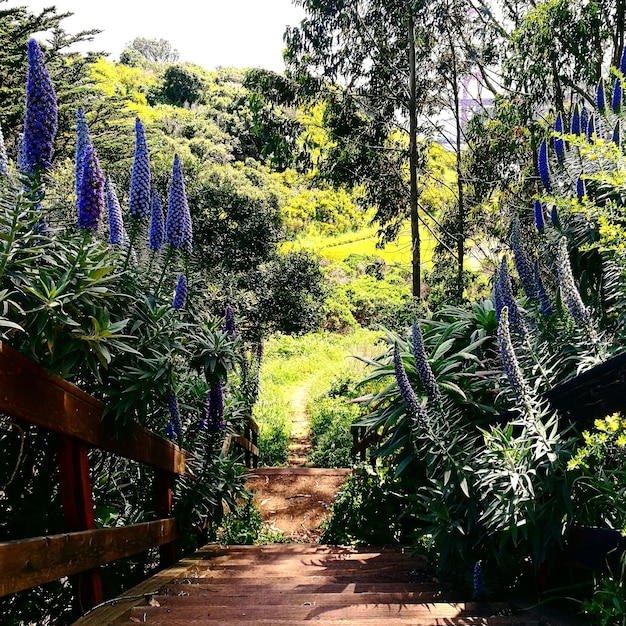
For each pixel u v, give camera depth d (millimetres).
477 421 3850
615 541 2350
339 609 2965
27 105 2492
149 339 3145
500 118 12773
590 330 3037
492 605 2959
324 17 14734
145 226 3586
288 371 18062
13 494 2969
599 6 10719
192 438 4891
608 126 4535
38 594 2908
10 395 2045
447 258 16953
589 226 3947
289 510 7418
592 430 2787
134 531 3207
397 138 17562
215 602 3221
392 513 5375
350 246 41031
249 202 19266
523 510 2629
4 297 1973
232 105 51125
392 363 4262
